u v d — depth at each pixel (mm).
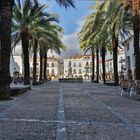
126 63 61000
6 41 20141
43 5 34750
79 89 33969
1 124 9914
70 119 11047
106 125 9891
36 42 44562
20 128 9211
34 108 14539
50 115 12055
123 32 42219
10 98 19766
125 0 25516
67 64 151750
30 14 34656
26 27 35062
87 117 11594
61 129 9070
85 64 148875
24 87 27828
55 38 47344
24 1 34125
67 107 15039
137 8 22344
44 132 8609
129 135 8320
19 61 104938
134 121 10742
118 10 27438
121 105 16312
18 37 35719
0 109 14094
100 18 36438
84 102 17875
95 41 46500
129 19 31484
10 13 20422
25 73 35438
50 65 144875
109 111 13562
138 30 24625
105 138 7898
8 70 19922
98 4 36375
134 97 20922
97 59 62062
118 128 9375
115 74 41531
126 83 23094
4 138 7789
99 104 16750
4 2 20234
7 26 20234
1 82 19516
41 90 31953
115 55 41125
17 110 13688
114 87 38562
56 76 140125
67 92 28125
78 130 8953
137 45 24875
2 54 19938
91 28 44969
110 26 32438
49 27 39531
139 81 22125
